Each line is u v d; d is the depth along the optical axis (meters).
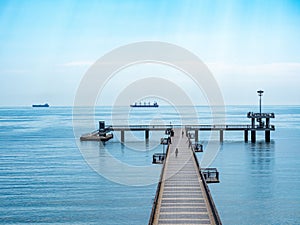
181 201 33.97
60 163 64.94
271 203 42.53
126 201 43.25
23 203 42.56
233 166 61.34
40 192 46.72
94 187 48.94
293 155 71.44
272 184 50.06
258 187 48.66
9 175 55.97
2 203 42.56
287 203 42.50
